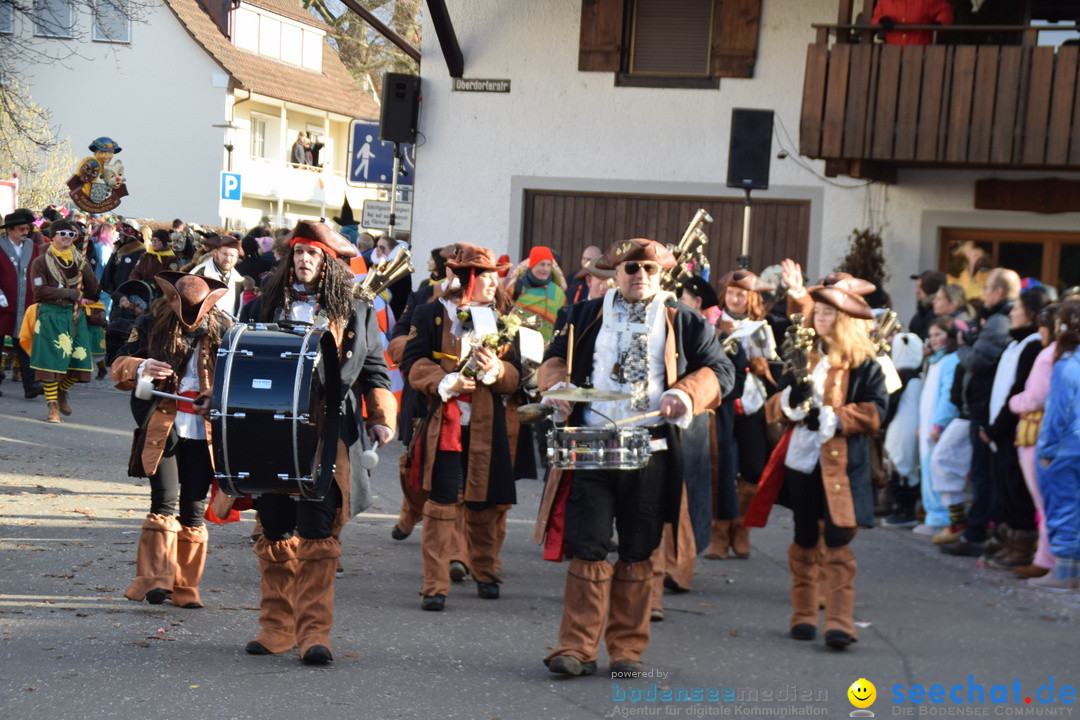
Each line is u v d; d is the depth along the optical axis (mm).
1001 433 8211
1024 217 14023
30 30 36156
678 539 5648
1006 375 8227
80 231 17672
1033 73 12500
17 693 5027
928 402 9164
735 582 7832
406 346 7039
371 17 15008
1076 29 12594
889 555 8805
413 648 5992
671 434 5613
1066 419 7598
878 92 12938
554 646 6152
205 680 5305
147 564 6418
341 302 5699
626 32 15141
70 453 11055
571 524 5621
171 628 6074
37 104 35281
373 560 7977
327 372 5512
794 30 14672
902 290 14406
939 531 9602
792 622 6488
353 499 6172
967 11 14156
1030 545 8250
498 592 7164
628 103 15156
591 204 15422
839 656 6141
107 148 22906
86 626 6008
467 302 7062
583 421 5762
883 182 14266
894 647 6336
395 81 15312
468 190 15641
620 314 5754
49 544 7699
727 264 15062
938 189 14227
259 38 39312
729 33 14812
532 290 10805
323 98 41125
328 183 42844
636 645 5691
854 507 6145
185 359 6227
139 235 18312
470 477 6938
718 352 5746
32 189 32094
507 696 5293
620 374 5664
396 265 6141
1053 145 12461
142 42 36719
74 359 13000
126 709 4902
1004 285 8719
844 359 6250
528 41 15344
